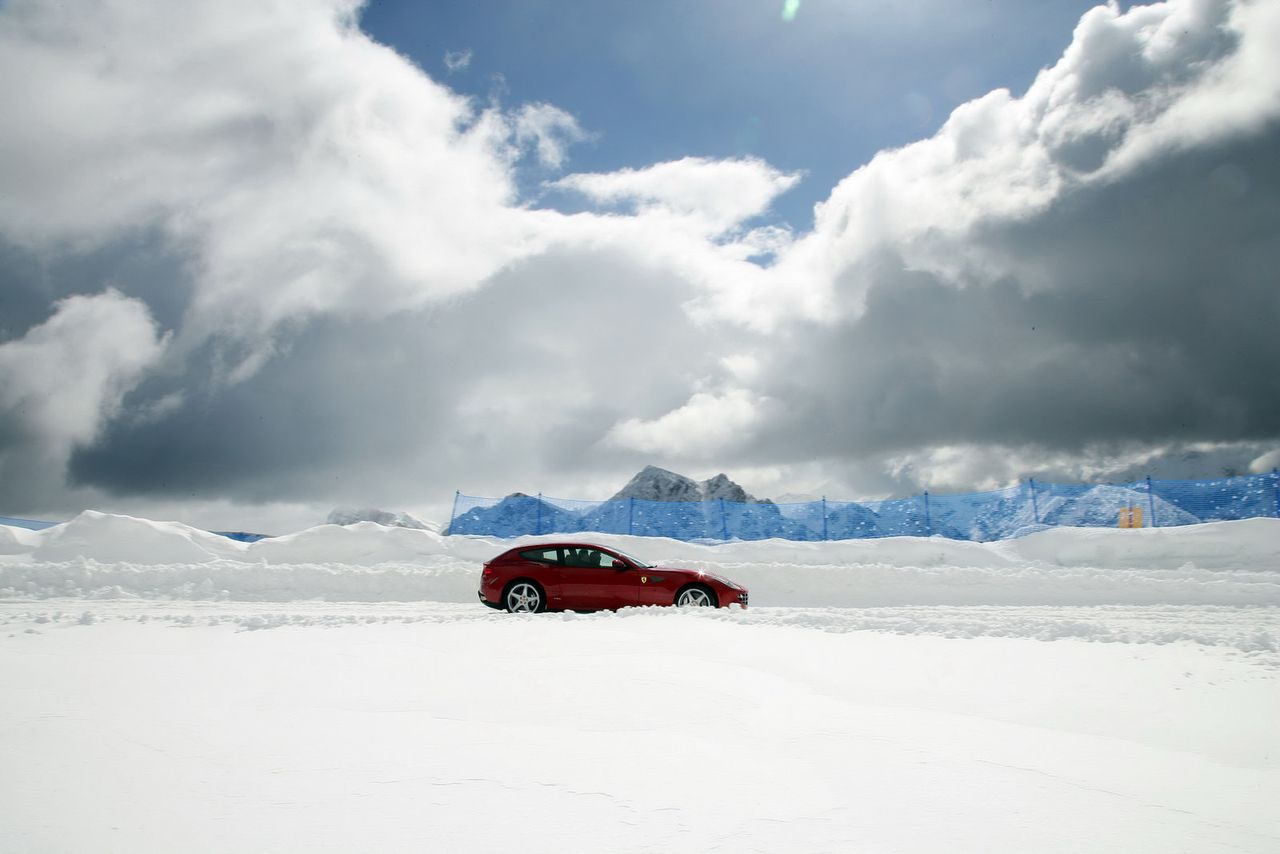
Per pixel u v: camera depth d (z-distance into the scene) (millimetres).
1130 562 20453
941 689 5504
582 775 3646
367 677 5836
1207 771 3789
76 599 14328
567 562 12664
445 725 4520
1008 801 3346
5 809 3199
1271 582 16266
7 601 13938
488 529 24234
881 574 16266
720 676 5812
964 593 15641
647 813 3184
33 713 4730
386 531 20797
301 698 5176
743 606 12594
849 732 4402
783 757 3943
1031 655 6781
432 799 3332
